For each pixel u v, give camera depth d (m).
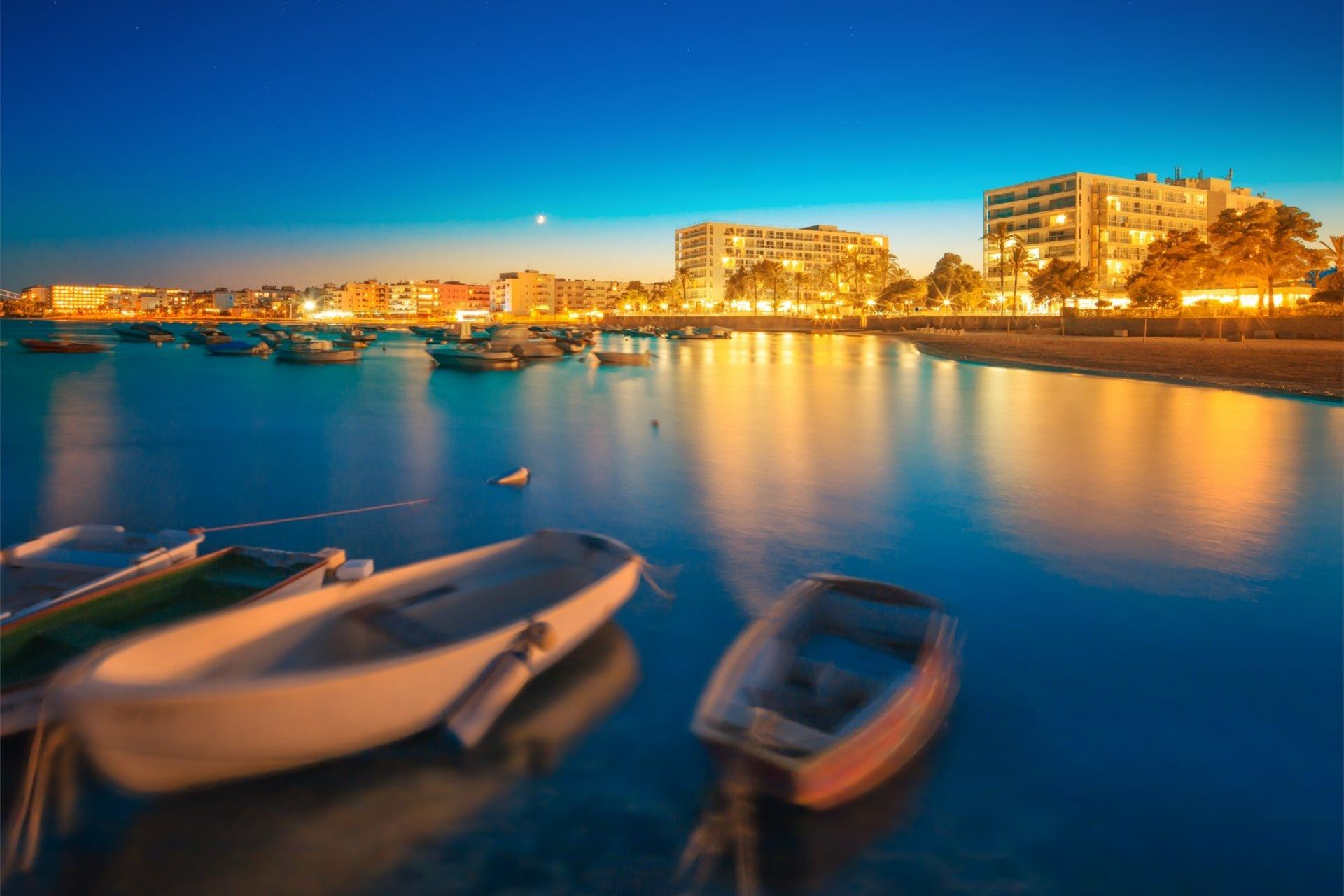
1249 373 43.94
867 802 5.94
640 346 90.00
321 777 6.20
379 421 27.72
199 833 5.67
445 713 6.30
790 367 58.25
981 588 10.70
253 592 8.07
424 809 5.91
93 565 8.47
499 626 7.34
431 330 96.25
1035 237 131.12
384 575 7.47
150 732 5.16
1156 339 75.69
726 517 14.52
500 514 14.70
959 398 36.41
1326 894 5.15
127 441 22.89
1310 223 75.50
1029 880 5.26
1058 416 29.70
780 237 191.38
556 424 27.53
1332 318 65.19
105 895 5.19
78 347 62.38
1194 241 90.38
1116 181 127.00
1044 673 8.12
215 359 60.50
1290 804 6.02
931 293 133.75
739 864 5.40
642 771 6.39
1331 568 11.48
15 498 15.66
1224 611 9.81
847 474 18.61
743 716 5.65
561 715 7.20
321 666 6.79
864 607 7.44
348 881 5.30
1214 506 15.23
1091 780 6.28
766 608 9.89
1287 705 7.46
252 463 19.58
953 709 7.33
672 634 9.05
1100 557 12.02
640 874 5.33
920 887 5.21
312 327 136.88
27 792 5.95
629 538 13.10
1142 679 8.00
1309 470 18.86
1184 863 5.41
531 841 5.63
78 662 6.15
